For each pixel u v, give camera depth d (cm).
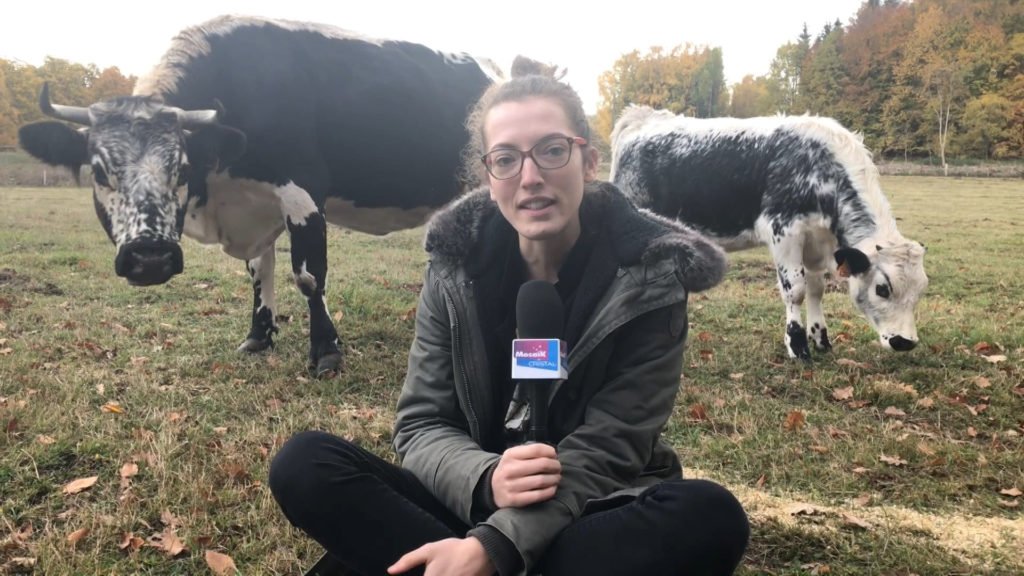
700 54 6950
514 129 189
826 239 607
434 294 216
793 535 283
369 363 523
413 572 175
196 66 510
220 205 541
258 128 521
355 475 182
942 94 4922
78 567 247
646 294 194
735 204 659
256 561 256
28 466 321
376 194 621
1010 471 361
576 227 205
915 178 3653
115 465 328
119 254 436
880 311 557
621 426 192
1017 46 5056
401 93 613
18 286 752
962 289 884
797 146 608
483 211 214
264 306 559
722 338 631
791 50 7012
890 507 321
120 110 457
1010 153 4600
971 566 266
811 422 430
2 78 3934
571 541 172
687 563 165
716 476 354
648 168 731
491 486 181
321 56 572
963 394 479
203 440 361
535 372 173
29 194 2228
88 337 552
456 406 217
